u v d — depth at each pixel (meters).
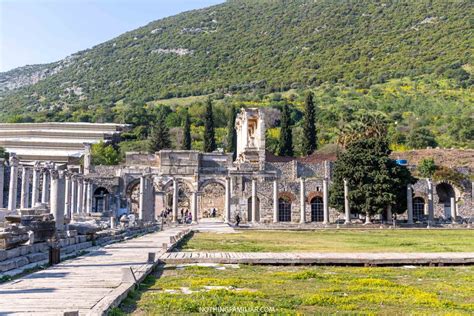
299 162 101.38
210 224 78.62
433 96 178.50
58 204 29.48
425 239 45.28
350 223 76.50
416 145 138.50
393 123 153.25
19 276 18.75
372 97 185.75
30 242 23.98
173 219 85.81
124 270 16.81
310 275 20.27
